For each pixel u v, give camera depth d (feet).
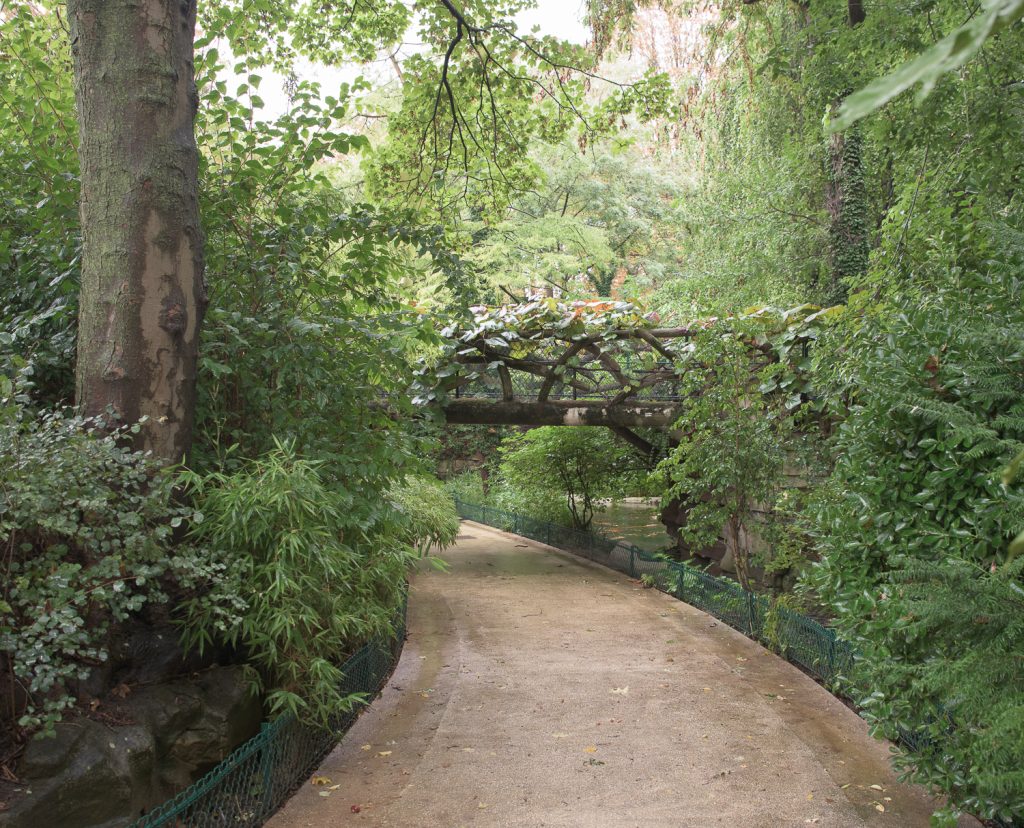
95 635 11.35
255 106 16.62
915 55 18.44
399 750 15.29
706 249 42.06
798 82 25.63
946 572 8.96
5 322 16.29
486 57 28.84
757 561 24.52
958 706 9.50
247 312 16.67
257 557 13.74
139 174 13.66
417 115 30.35
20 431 12.10
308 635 14.16
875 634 11.32
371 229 17.81
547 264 62.39
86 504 10.53
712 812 12.31
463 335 28.99
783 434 23.66
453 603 30.91
